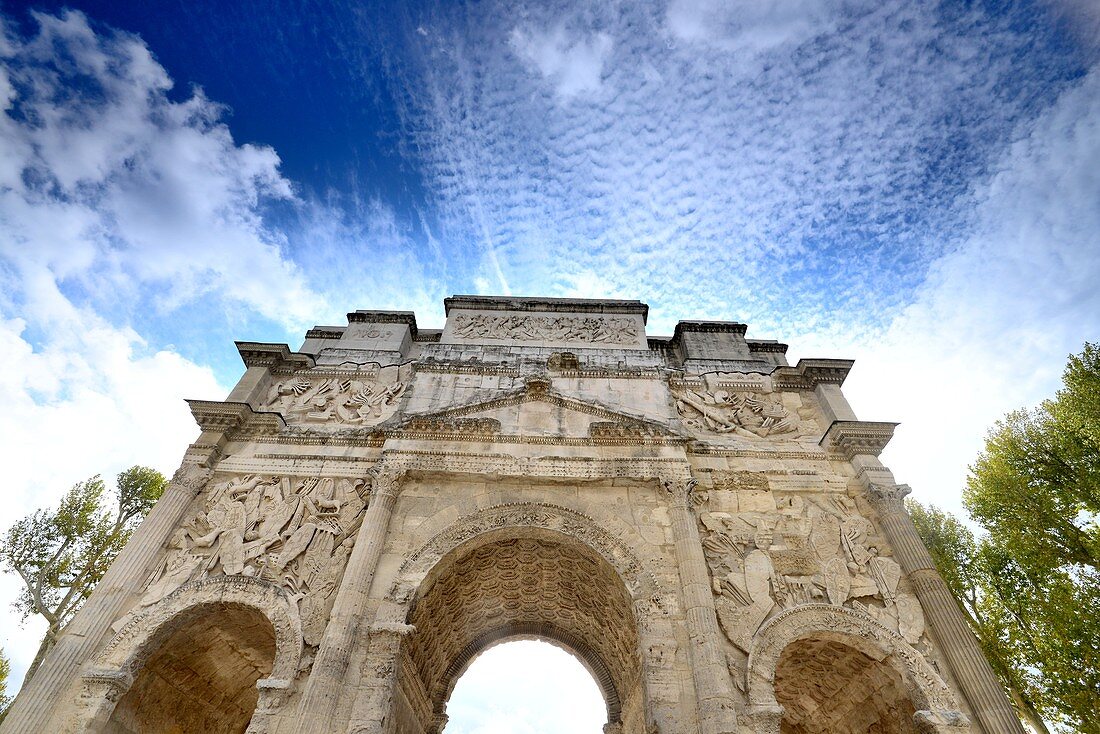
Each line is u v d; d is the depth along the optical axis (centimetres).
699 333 2577
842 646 1631
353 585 1554
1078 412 2166
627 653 1930
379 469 1817
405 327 2553
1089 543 2020
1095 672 1878
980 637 2334
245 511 1792
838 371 2270
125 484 2986
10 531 2644
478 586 2000
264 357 2291
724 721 1328
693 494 1867
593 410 2020
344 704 1377
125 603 1584
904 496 1833
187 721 1802
